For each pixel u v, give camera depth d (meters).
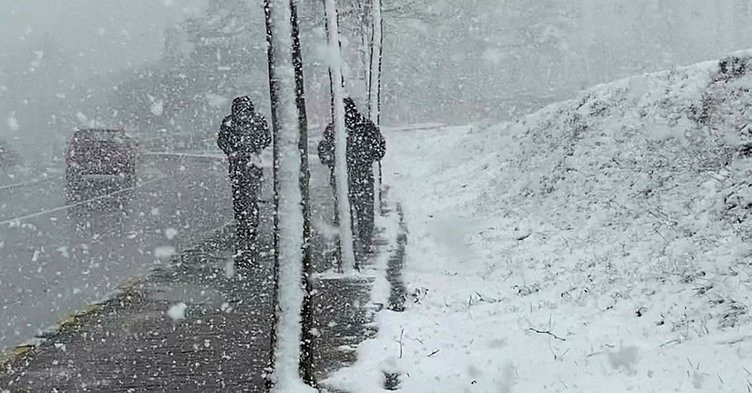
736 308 7.45
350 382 6.65
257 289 10.32
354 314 8.99
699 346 6.77
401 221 17.55
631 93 16.55
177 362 7.19
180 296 9.93
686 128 13.93
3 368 7.10
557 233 13.21
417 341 7.88
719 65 13.79
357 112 13.44
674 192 12.15
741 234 9.20
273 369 5.98
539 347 7.48
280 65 6.13
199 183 28.59
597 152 15.61
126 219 18.67
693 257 9.18
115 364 7.16
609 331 7.76
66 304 10.10
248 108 12.58
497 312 9.02
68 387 6.57
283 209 6.06
